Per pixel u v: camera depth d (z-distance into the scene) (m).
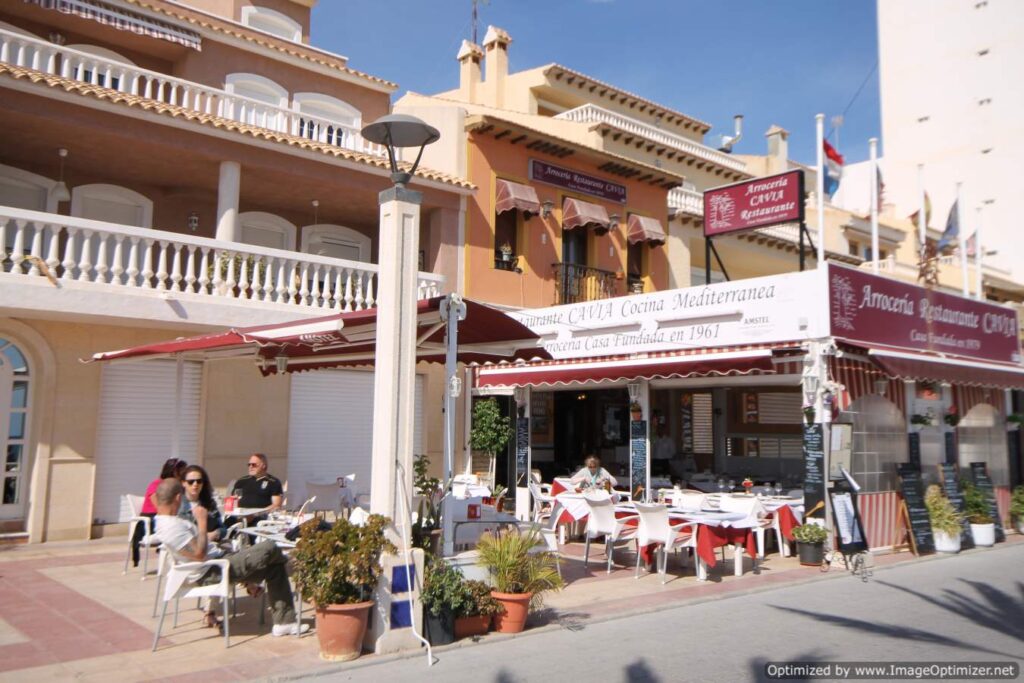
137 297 12.87
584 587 10.25
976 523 14.66
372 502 7.33
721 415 19.50
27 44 13.52
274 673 6.44
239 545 8.71
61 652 6.98
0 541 12.16
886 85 45.34
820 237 12.97
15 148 14.08
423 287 16.73
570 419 21.72
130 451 13.62
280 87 18.58
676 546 10.83
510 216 19.75
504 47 27.39
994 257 40.69
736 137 33.00
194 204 16.88
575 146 20.14
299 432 15.74
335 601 6.89
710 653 7.29
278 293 14.76
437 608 7.37
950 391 16.16
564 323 17.22
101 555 11.69
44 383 12.71
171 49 16.92
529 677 6.51
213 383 14.55
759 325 13.55
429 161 19.22
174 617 8.21
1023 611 9.23
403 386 7.46
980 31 42.28
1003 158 41.00
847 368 13.14
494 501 15.02
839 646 7.58
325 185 16.28
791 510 12.98
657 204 22.95
